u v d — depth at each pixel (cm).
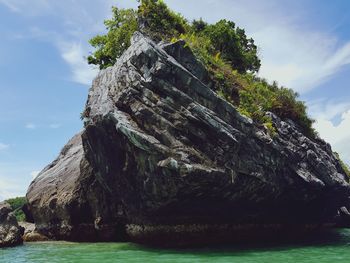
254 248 2153
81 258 1828
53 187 2973
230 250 2050
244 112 2386
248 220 2542
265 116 2547
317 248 2194
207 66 2531
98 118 2180
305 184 2642
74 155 3222
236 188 2200
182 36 2695
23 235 2789
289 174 2569
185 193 2022
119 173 2223
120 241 2538
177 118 2048
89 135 2352
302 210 2964
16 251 2203
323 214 3325
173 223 2220
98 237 2641
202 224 2309
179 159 1948
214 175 2006
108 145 2234
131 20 2927
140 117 2041
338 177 3009
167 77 2114
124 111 2133
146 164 1997
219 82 2520
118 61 2420
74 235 2714
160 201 2034
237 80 2711
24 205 3456
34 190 3089
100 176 2438
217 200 2209
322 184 2755
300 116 2966
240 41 3641
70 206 2706
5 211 2556
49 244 2523
